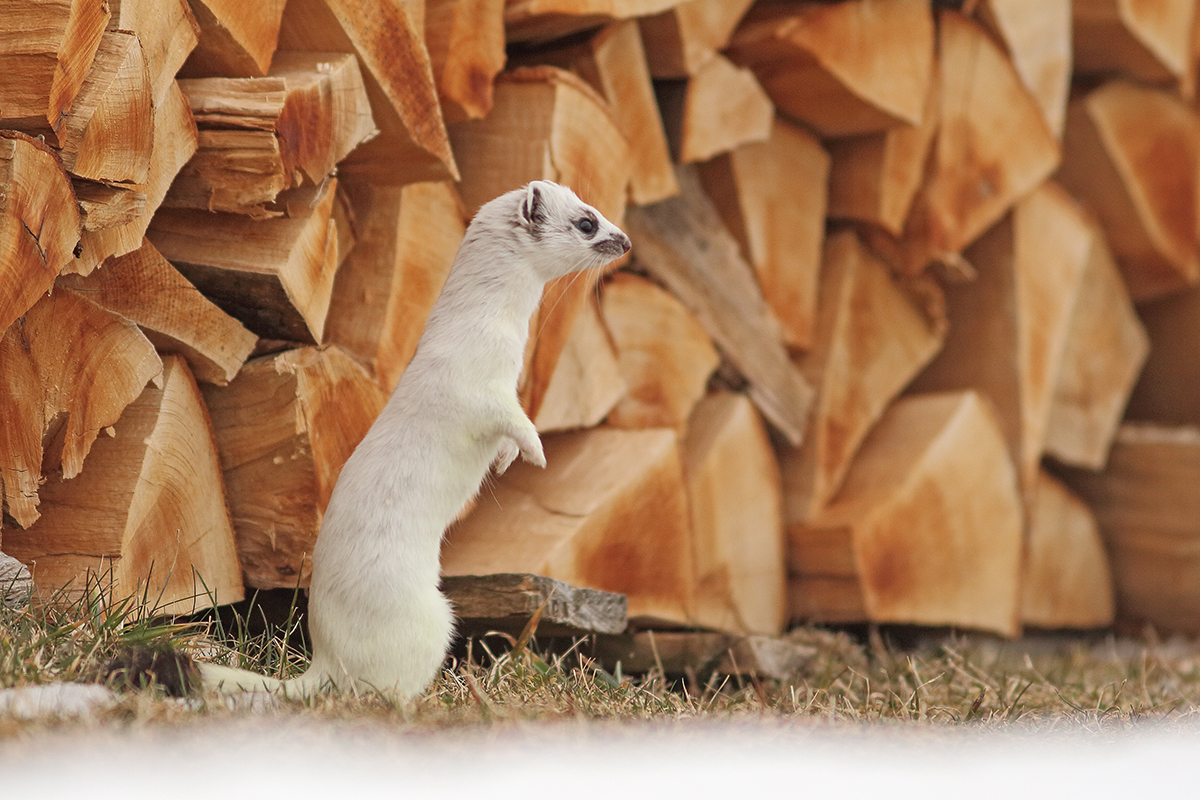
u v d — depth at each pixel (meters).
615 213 11.33
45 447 7.56
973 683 10.78
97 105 6.75
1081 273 17.06
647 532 11.51
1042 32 15.66
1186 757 7.04
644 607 11.52
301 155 8.12
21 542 7.95
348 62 8.42
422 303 9.94
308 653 8.74
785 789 5.92
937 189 14.90
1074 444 17.97
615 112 11.61
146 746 5.30
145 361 7.93
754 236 13.74
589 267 8.19
